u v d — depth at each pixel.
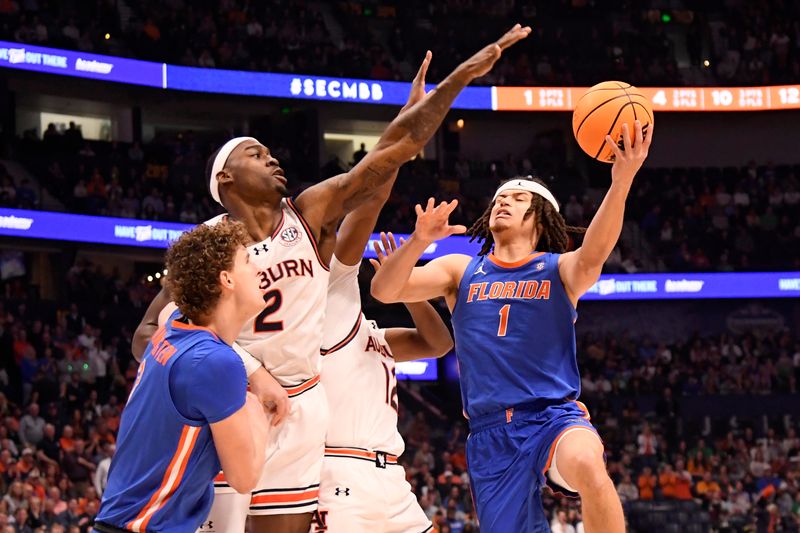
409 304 5.18
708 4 28.36
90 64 20.83
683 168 25.88
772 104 25.22
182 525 3.22
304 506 4.03
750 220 24.58
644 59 26.64
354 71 24.05
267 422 3.43
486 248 4.98
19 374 16.52
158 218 20.66
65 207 19.97
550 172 25.52
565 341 4.51
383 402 4.65
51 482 13.39
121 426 3.32
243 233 3.38
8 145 20.84
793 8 27.83
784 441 19.47
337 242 4.55
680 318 24.41
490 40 26.89
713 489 17.73
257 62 23.42
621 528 3.96
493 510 4.44
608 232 4.26
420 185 23.86
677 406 20.27
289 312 4.00
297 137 24.55
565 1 27.66
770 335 23.36
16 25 20.88
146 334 4.10
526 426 4.40
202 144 23.88
